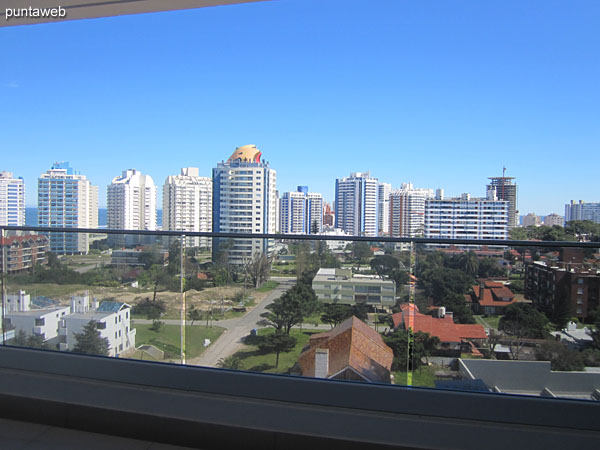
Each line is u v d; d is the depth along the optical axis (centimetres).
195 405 233
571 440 201
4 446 217
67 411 238
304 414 223
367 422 216
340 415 222
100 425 233
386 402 225
